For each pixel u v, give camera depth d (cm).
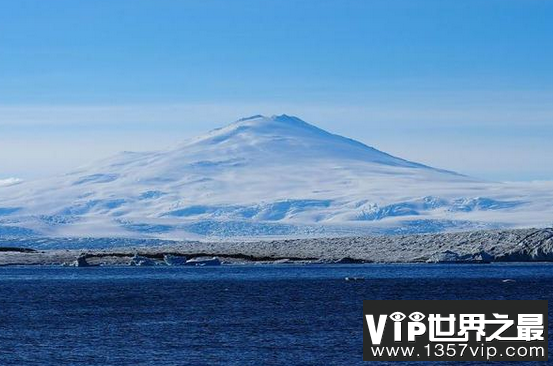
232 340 16550
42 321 19962
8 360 14450
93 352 15225
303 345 15912
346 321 19438
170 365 14025
